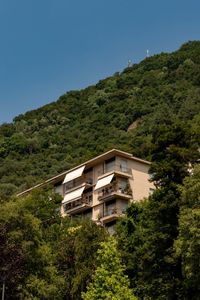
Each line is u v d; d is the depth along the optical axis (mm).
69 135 146750
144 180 86250
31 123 167875
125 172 84812
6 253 46688
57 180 92562
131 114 147625
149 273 45094
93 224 56531
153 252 44875
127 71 192000
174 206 44812
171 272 44688
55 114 170750
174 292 43656
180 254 41062
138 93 163750
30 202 61562
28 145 144500
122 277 45906
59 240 57344
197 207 41156
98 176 87000
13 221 47594
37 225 49188
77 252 54125
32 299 46250
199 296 41906
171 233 44781
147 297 46250
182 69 169250
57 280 49562
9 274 46438
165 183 46375
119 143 125000
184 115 129375
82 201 86500
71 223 63750
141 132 127625
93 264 52219
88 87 187875
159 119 130625
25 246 47188
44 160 134000
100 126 148250
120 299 44094
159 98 152500
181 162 46750
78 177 88375
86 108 169625
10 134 160500
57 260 55125
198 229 38656
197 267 39156
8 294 46250
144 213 51625
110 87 178875
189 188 41781
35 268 48062
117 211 81312
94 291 44969
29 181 119188
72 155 131000
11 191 108062
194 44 197000
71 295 52219
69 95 183000
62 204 89438
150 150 48781
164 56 191500
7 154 144125
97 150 122812
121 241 52531
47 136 153125
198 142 48062
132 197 83562
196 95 142375
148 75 175625
